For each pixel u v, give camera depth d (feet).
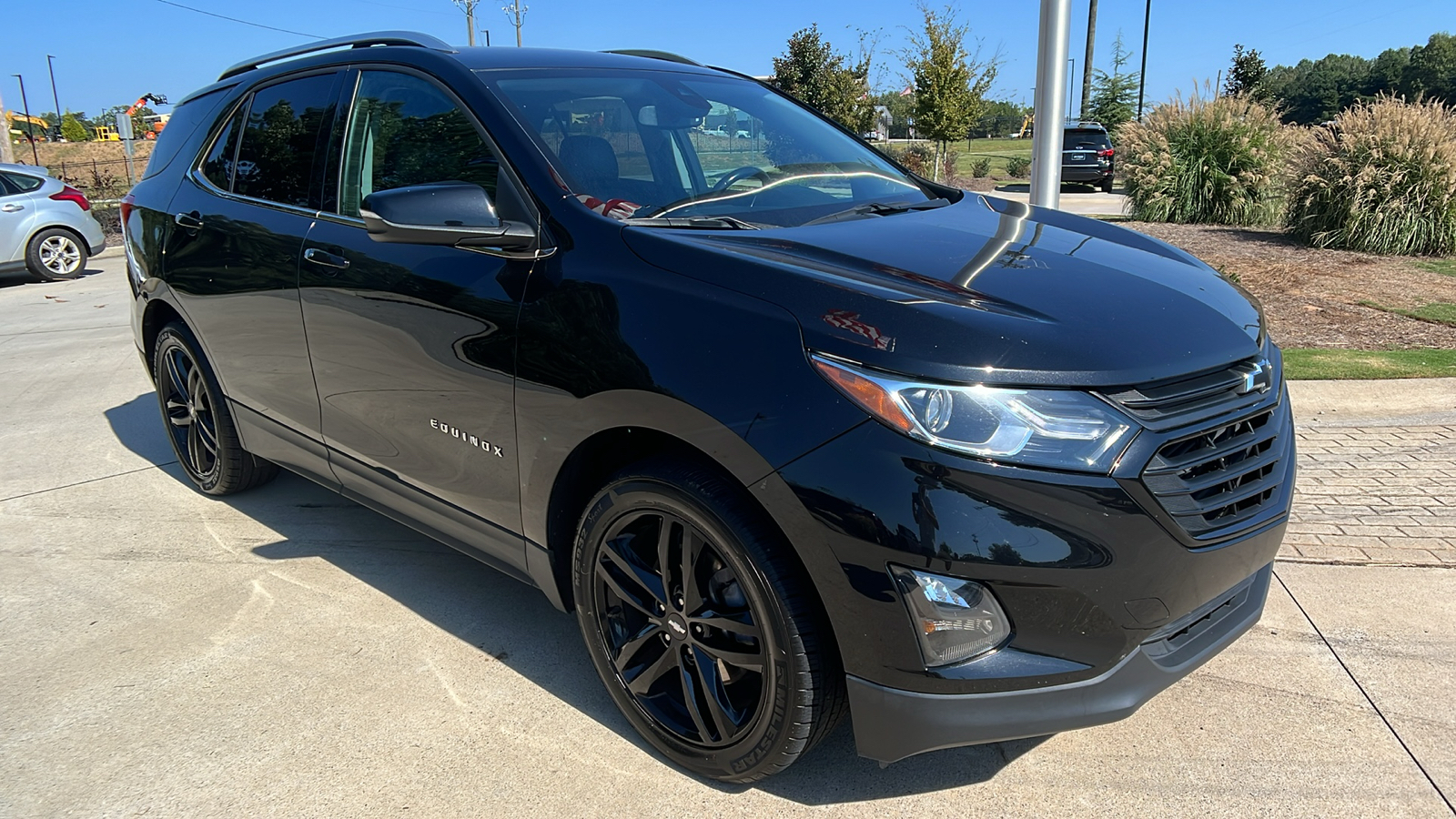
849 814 7.50
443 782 7.94
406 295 9.08
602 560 8.05
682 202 8.93
